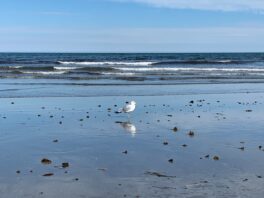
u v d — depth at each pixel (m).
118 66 60.78
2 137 14.48
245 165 11.10
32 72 46.75
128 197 8.58
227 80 40.50
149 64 65.44
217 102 24.92
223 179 9.85
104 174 10.20
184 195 8.70
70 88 31.61
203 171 10.50
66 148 12.96
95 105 22.97
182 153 12.39
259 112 21.06
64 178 9.85
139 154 12.24
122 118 18.77
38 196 8.63
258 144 13.77
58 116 19.14
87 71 49.19
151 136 14.88
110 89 31.38
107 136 14.84
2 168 10.65
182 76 44.03
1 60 76.62
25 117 18.75
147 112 20.61
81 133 15.34
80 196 8.65
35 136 14.72
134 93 29.12
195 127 16.72
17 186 9.24
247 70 51.25
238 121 18.27
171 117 19.14
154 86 34.12
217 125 17.20
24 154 12.15
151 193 8.83
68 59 84.44
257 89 33.06
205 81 39.19
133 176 10.05
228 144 13.70
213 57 108.38
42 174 10.16
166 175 10.14
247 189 9.14
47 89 30.64
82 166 10.92
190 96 27.91
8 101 24.09
